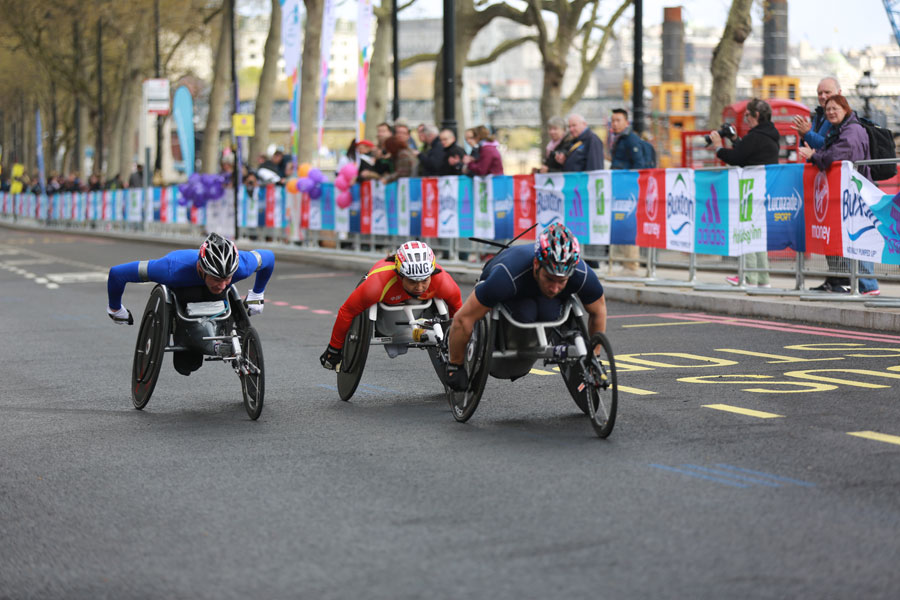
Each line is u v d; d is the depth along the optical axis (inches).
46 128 3654.0
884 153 519.2
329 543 212.7
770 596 176.4
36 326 624.1
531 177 717.3
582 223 677.3
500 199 748.6
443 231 822.5
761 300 552.1
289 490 254.7
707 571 188.7
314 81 1513.3
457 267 799.7
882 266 511.8
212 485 262.7
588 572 190.1
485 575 190.7
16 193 2719.0
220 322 362.9
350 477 264.7
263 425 335.6
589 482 250.8
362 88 1047.6
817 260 544.1
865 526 211.0
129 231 1797.5
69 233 2048.5
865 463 259.4
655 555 197.8
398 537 214.5
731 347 454.6
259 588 189.8
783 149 888.9
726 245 573.0
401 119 901.8
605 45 1633.9
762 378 377.4
